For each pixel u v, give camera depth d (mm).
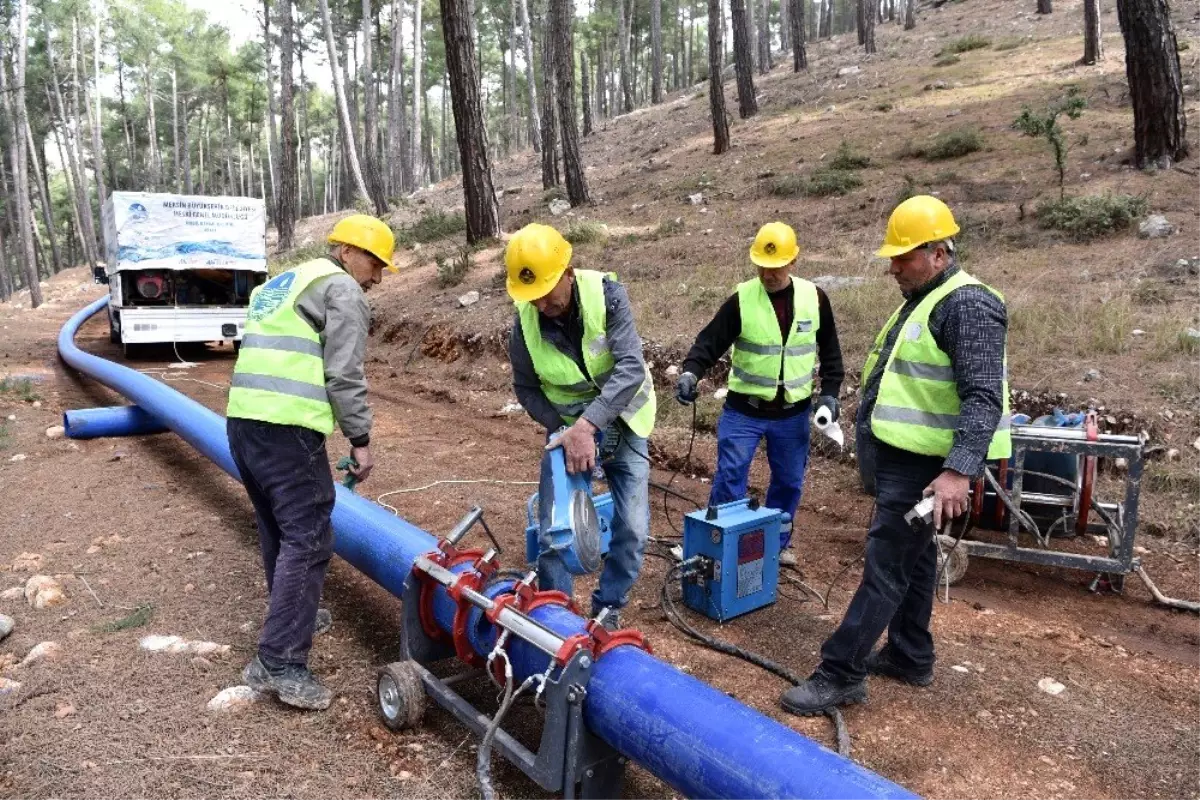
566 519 2820
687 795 2176
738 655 3641
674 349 8391
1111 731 3061
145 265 13266
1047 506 4641
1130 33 10906
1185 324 6586
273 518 3416
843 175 13570
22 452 7086
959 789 2709
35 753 2754
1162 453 5395
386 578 3465
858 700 3217
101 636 3646
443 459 7020
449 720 3070
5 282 39312
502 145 62188
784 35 48406
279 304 3051
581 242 13555
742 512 4168
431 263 15648
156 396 6895
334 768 2748
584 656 2389
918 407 2930
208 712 3037
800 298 4297
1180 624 4055
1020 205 10195
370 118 30891
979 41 24594
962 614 4148
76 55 41281
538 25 46562
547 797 2617
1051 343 6762
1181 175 10500
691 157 19672
